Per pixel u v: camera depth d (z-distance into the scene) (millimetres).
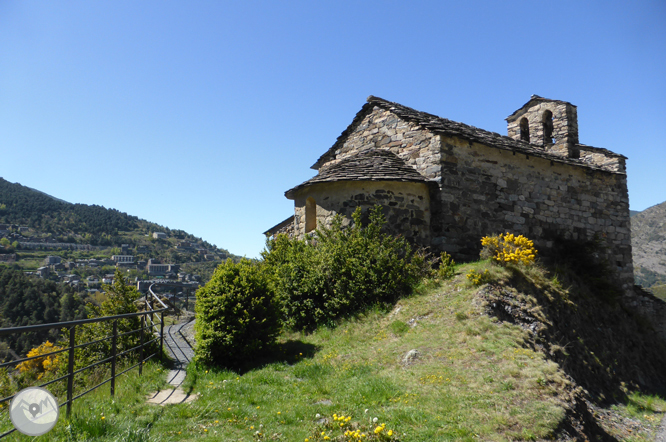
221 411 5117
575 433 5074
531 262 9898
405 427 4668
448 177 11758
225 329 7621
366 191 11258
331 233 10758
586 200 15195
